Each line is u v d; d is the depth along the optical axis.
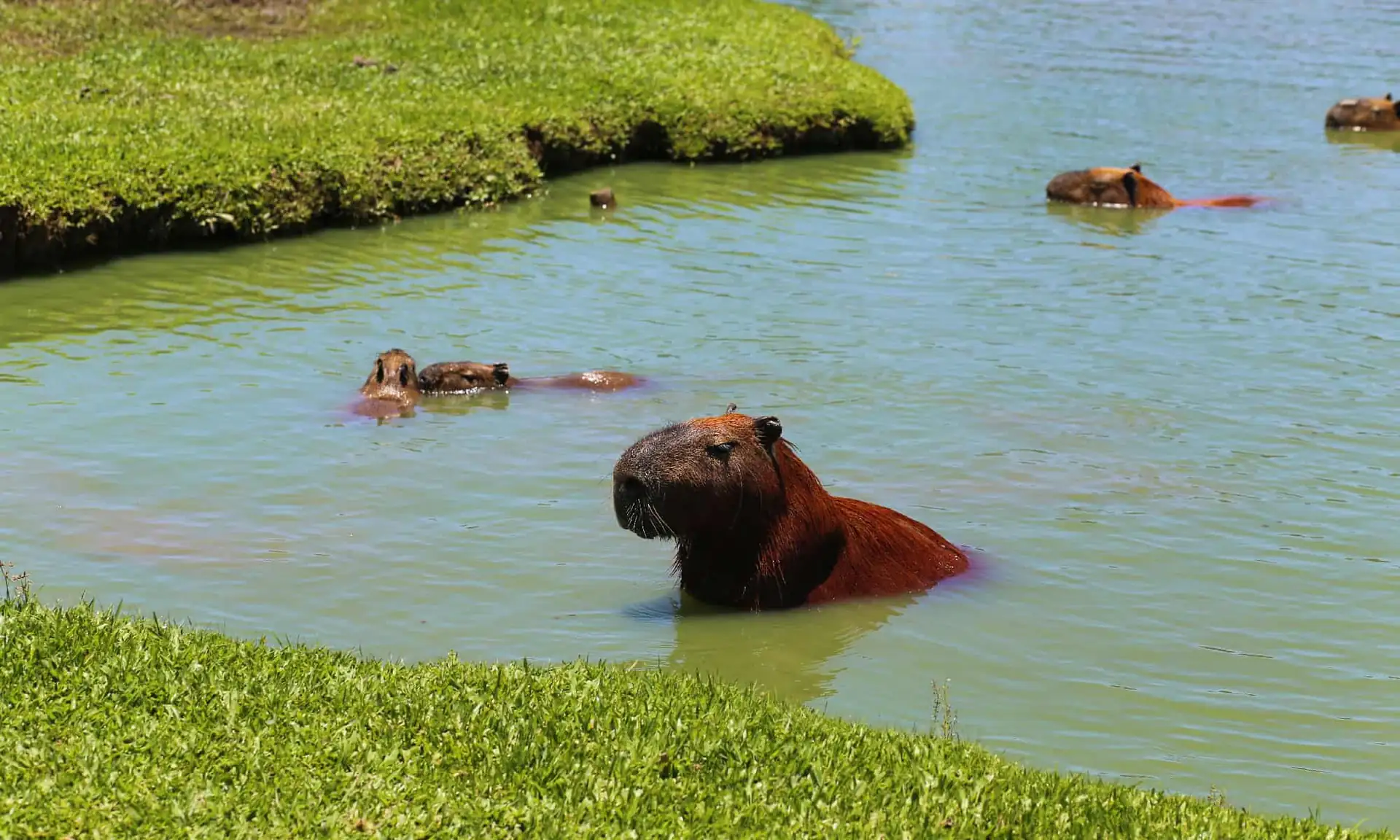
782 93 28.62
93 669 7.90
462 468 13.06
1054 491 12.75
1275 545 11.73
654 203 23.92
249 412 14.33
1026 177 26.55
